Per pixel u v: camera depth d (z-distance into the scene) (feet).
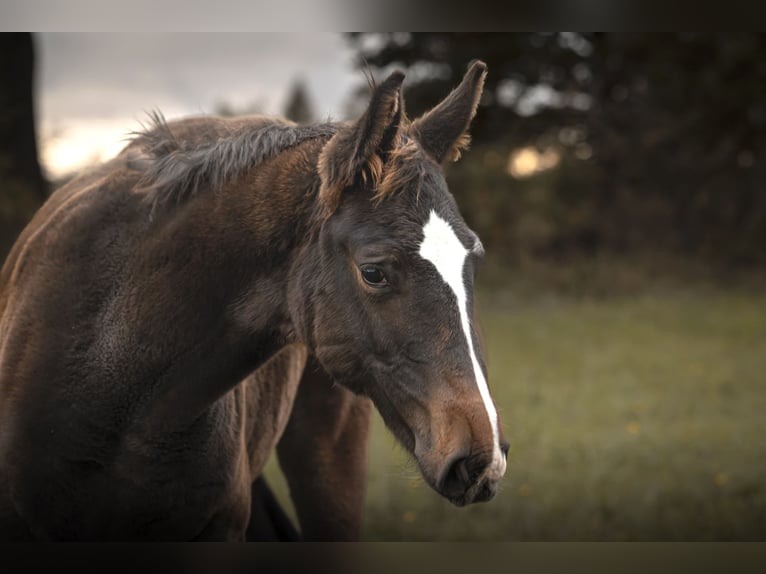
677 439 28.12
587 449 26.94
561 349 46.24
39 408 11.53
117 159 13.25
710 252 76.23
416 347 9.70
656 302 62.49
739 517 21.03
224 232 11.09
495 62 69.82
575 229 73.51
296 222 10.85
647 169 77.36
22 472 11.61
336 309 10.33
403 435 10.20
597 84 73.92
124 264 11.57
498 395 35.29
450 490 9.50
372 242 9.82
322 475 15.84
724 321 54.80
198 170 11.39
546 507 21.84
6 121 48.08
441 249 9.74
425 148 10.98
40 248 12.17
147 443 11.57
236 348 11.35
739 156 78.28
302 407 15.78
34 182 49.19
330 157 10.22
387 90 9.77
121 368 11.42
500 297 64.18
